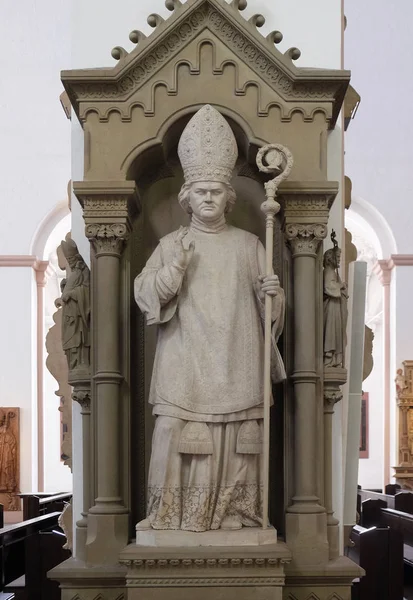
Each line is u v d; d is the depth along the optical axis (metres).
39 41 13.22
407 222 13.53
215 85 3.57
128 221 3.54
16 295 13.24
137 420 3.69
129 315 3.58
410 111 13.53
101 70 3.49
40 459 13.33
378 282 14.19
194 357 3.30
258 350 3.36
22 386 13.15
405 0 13.38
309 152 3.54
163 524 3.24
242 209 3.82
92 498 3.52
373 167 13.56
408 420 13.13
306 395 3.43
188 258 3.30
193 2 3.50
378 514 7.59
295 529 3.36
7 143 13.33
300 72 3.50
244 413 3.29
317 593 3.35
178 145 3.50
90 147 3.53
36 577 4.60
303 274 3.49
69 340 3.58
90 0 3.94
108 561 3.36
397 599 4.56
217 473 3.27
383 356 13.74
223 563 3.09
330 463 3.54
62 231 13.92
